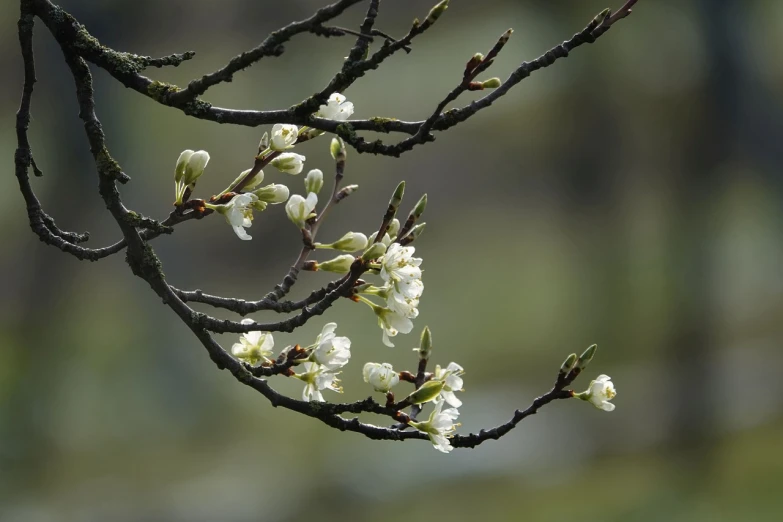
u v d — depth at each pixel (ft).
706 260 52.95
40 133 60.70
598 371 62.59
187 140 68.74
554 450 49.01
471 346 70.08
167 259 72.38
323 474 48.11
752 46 54.44
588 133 70.23
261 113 8.45
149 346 65.26
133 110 62.39
